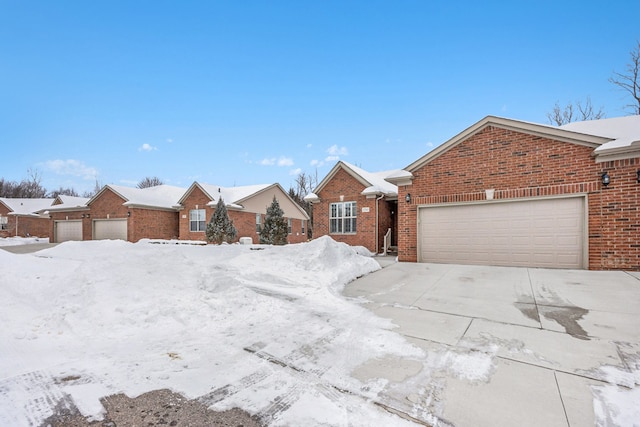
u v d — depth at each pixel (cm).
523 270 842
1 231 3142
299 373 324
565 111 2370
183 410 256
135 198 2264
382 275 860
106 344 395
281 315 514
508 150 940
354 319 499
